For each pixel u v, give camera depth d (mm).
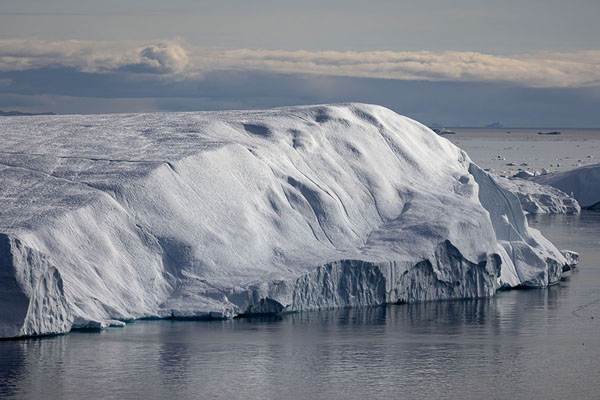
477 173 137875
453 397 74125
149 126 129375
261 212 114750
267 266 107750
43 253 87250
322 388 75688
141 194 107438
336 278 107250
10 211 100938
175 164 112875
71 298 93812
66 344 86938
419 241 114312
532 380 79188
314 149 128250
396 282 109812
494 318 104000
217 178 114562
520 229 133875
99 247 100438
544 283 126812
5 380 75625
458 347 90125
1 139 122438
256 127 130500
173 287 102438
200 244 106188
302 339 91625
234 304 100125
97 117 138125
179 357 83688
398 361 84375
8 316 87000
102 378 76750
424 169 134625
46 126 130625
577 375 80750
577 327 100000
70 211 101125
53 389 73688
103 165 112500
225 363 82188
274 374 79188
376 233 118375
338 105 141750
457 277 115750
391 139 136750
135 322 96875
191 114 138375
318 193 120125
